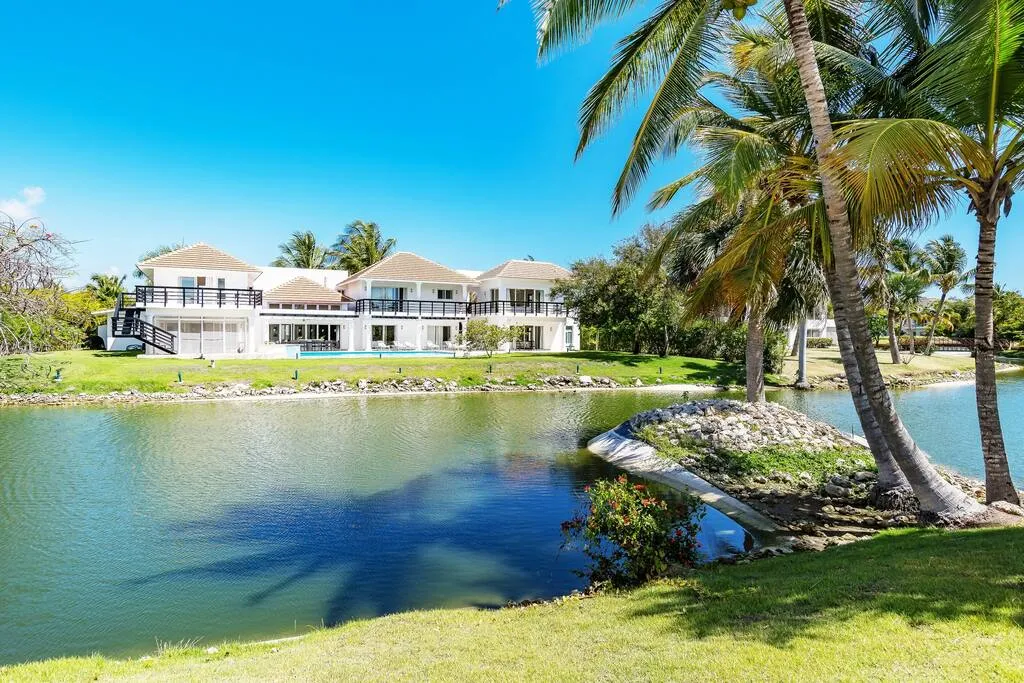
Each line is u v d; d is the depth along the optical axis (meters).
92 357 33.12
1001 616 4.12
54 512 10.31
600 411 23.88
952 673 3.43
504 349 44.97
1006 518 7.66
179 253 39.62
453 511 10.49
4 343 11.55
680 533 7.30
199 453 15.43
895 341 43.00
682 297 34.19
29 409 23.23
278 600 6.97
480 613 6.14
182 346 36.88
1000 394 28.27
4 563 8.06
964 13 6.89
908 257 42.59
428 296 47.62
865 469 12.02
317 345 43.59
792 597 5.15
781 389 33.53
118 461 14.41
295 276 51.28
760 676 3.69
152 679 4.53
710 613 5.05
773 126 10.61
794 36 7.82
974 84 7.20
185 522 9.83
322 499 11.21
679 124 14.18
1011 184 8.02
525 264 48.47
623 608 5.64
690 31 8.41
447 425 20.23
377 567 7.98
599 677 4.00
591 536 7.14
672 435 15.16
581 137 9.62
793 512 9.88
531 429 19.38
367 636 5.51
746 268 10.84
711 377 35.75
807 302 18.84
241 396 27.47
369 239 62.78
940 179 7.90
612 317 38.91
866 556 6.34
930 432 18.48
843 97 10.24
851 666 3.67
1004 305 59.88
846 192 8.03
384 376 31.55
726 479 12.04
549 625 5.36
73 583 7.43
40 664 5.09
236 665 4.88
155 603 6.89
